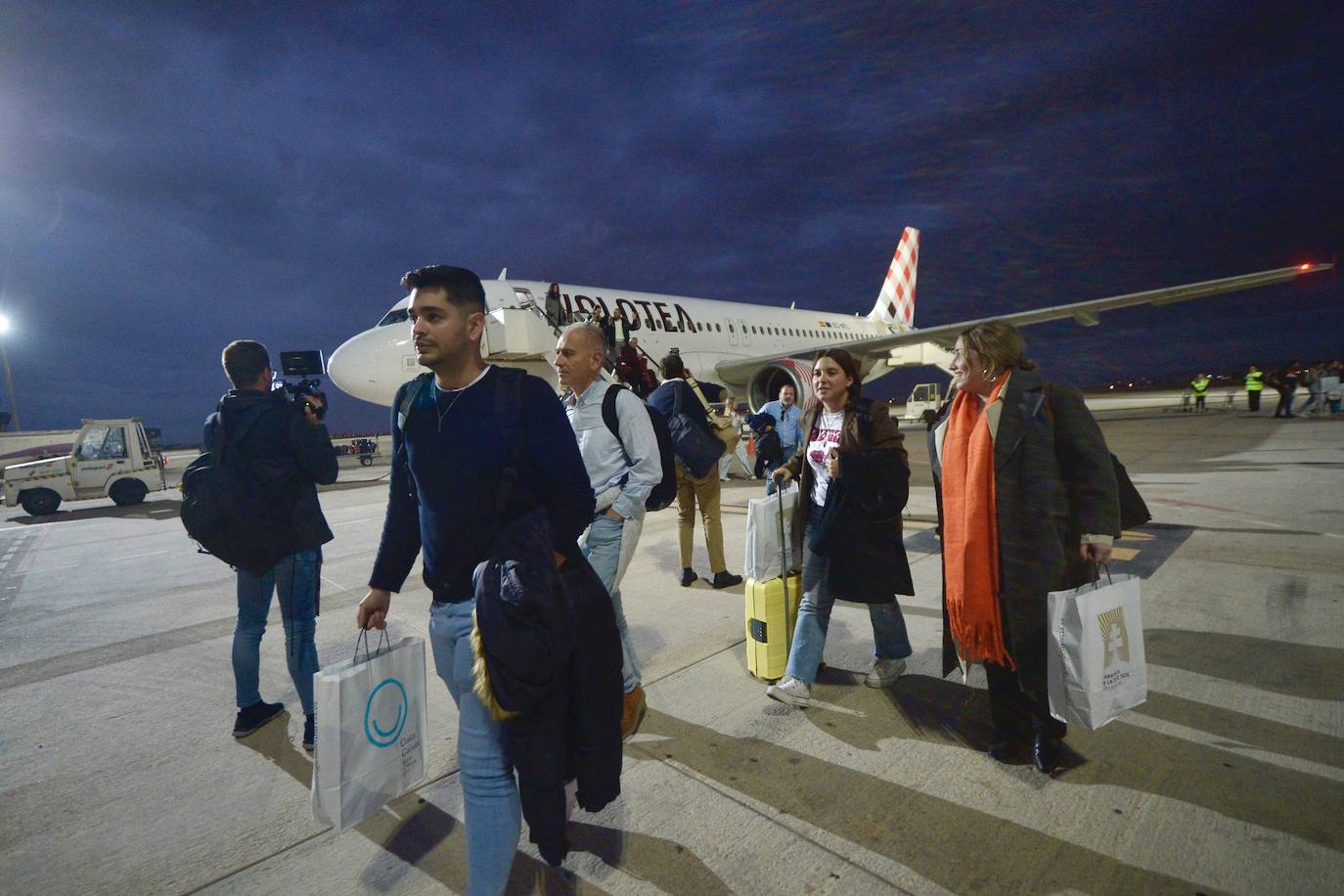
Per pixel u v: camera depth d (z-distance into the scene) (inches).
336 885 68.0
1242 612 133.0
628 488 85.3
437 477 57.1
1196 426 627.2
